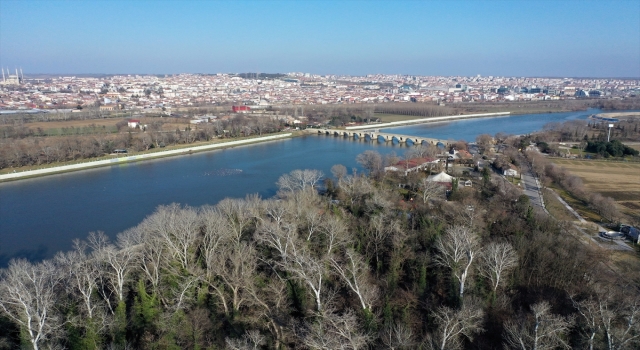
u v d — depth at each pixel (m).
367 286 124.19
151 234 150.75
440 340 102.00
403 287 137.62
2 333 111.69
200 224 164.50
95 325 111.31
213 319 120.06
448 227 165.25
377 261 150.50
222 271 133.75
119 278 128.00
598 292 118.75
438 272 139.50
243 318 118.38
